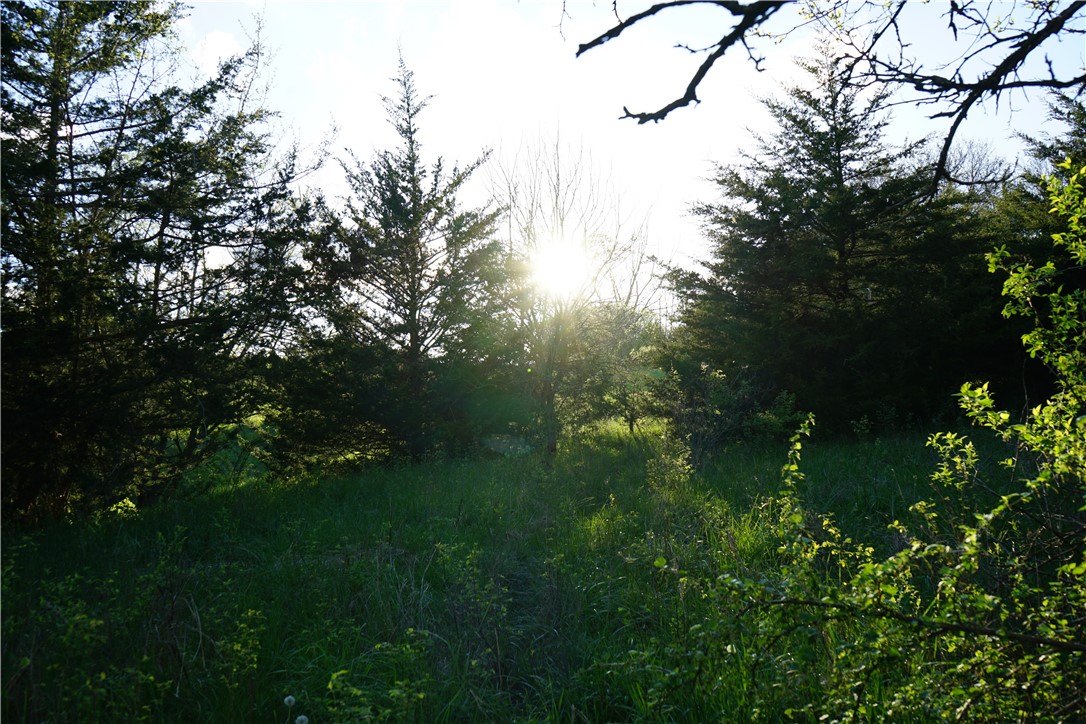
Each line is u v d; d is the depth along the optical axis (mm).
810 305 14086
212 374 9805
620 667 4258
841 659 3293
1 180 7785
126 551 6473
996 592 4016
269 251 10562
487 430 14062
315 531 7215
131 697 3666
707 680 3660
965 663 3170
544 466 10984
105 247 8688
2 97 8438
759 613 3527
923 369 12875
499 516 7938
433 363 13734
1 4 8375
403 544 6938
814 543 3953
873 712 3596
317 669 4367
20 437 7957
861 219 12461
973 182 4477
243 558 6617
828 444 12336
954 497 6523
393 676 4238
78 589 5117
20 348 7598
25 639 4066
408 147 14203
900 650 3197
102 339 8711
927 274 12820
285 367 11805
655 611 5180
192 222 9633
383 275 14055
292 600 5301
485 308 14188
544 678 4508
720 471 10039
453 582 5695
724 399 12172
